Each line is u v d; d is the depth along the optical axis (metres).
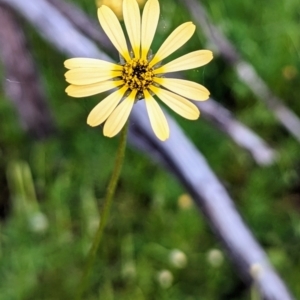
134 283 0.49
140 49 0.33
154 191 0.52
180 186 0.51
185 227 0.51
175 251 0.49
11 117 0.54
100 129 0.54
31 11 0.45
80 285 0.38
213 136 0.54
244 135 0.49
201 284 0.50
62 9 0.47
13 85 0.51
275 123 0.55
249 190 0.53
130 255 0.50
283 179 0.54
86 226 0.51
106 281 0.49
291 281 0.50
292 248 0.51
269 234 0.52
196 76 0.54
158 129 0.33
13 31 0.48
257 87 0.54
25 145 0.55
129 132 0.45
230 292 0.50
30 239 0.50
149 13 0.33
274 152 0.51
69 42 0.45
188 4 0.55
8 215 0.53
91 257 0.37
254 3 0.60
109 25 0.33
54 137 0.55
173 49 0.34
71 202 0.53
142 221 0.52
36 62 0.53
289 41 0.58
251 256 0.44
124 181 0.54
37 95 0.52
